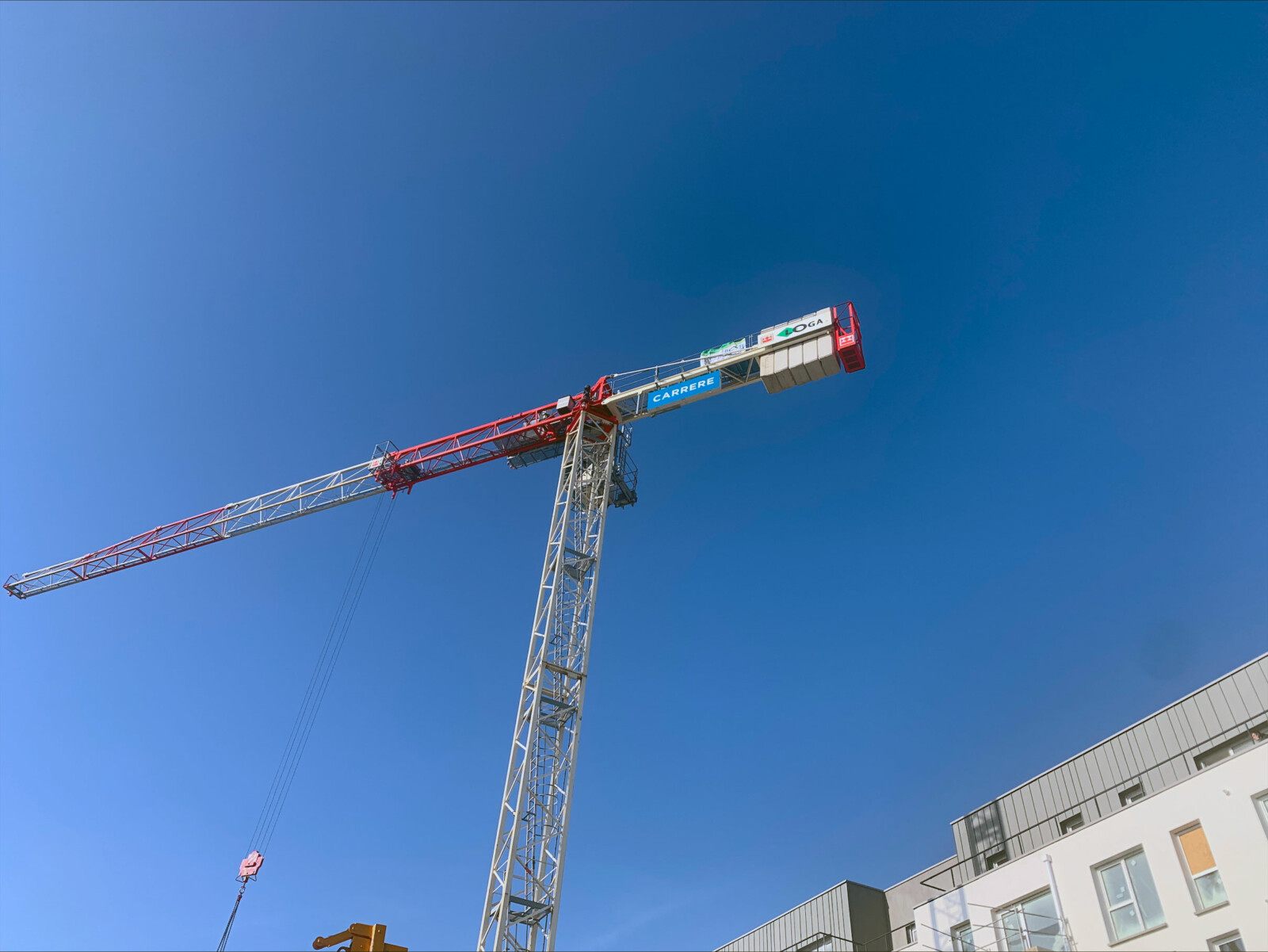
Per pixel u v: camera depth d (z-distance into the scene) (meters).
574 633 57.88
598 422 67.56
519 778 50.34
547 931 46.34
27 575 94.06
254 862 59.38
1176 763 34.75
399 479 79.38
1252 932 25.80
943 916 35.09
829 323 60.06
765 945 45.50
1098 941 29.38
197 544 89.38
